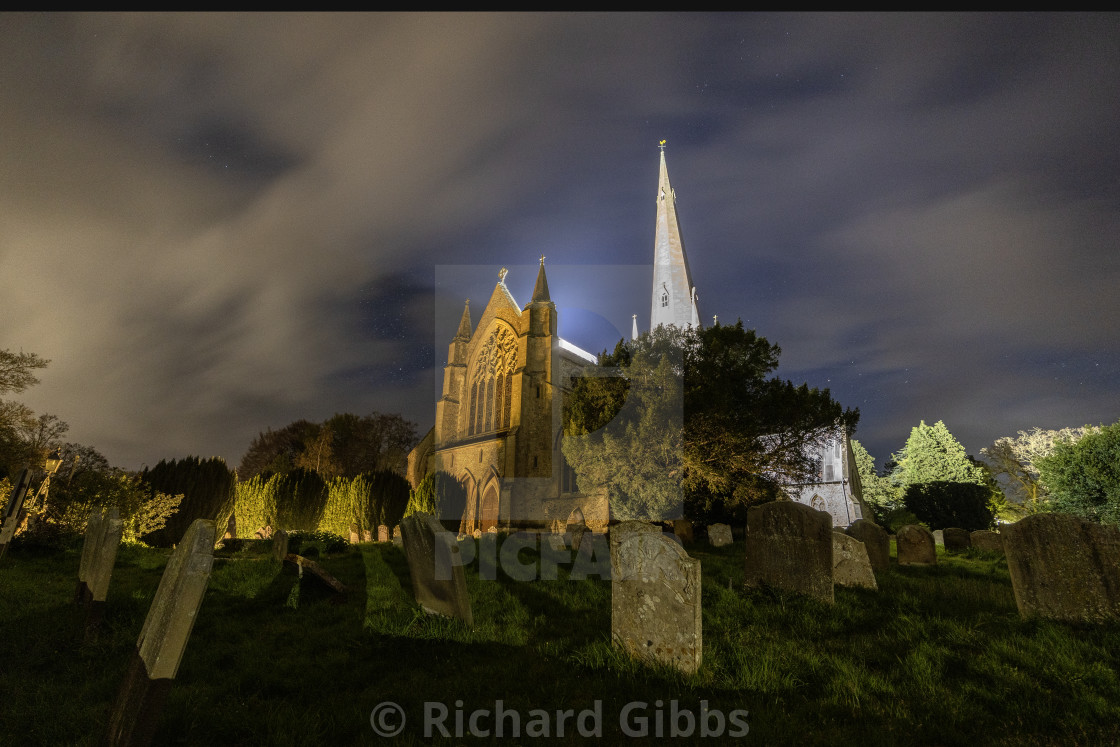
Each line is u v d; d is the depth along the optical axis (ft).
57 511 48.08
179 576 11.35
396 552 47.62
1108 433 108.68
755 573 30.19
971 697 16.24
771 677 17.34
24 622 21.77
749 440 70.95
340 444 197.77
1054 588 23.62
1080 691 16.35
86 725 13.60
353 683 17.52
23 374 64.69
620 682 17.44
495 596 29.22
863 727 14.57
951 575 41.09
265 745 13.25
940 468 181.98
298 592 28.07
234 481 73.87
